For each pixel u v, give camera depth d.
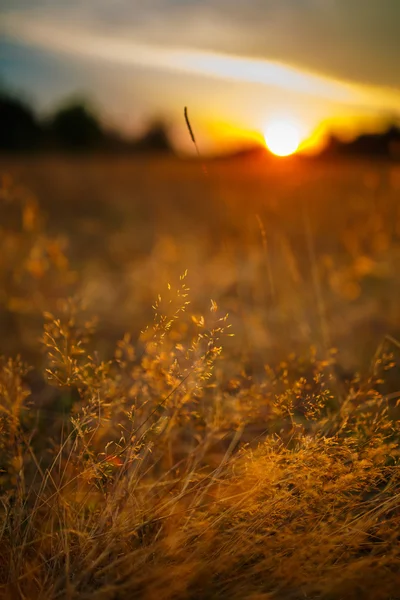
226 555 1.56
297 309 3.78
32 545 1.78
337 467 1.70
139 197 11.76
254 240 5.41
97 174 15.49
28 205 4.08
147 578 1.48
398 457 1.98
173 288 4.53
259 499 1.75
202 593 1.53
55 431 2.45
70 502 1.85
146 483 2.05
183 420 2.04
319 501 1.66
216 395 2.31
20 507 1.79
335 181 5.84
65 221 8.73
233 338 3.35
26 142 27.27
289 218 5.95
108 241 7.11
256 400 2.15
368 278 4.65
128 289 4.83
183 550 1.62
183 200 10.77
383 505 1.79
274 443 1.83
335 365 2.99
